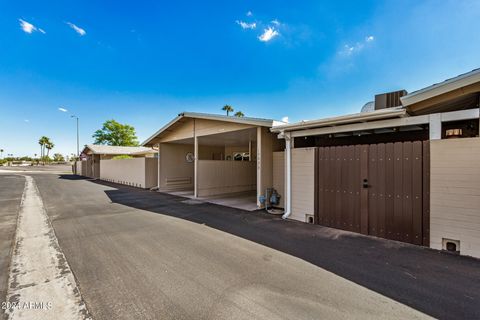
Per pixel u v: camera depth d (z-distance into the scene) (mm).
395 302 2379
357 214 4906
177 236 4688
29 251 3900
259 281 2838
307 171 5820
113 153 22328
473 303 2359
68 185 15336
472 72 3541
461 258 3516
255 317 2137
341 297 2475
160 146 12852
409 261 3420
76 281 2861
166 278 2924
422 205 4078
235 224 5633
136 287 2705
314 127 5754
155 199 9617
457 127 5008
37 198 9812
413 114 5039
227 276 2971
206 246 4102
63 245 4180
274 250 3904
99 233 4906
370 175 4734
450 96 4137
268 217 6387
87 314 2203
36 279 2922
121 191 12328
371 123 4945
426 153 4055
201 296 2504
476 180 3561
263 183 7695
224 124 8844
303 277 2938
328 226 5379
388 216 4480
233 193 11117
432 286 2707
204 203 8648
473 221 3574
